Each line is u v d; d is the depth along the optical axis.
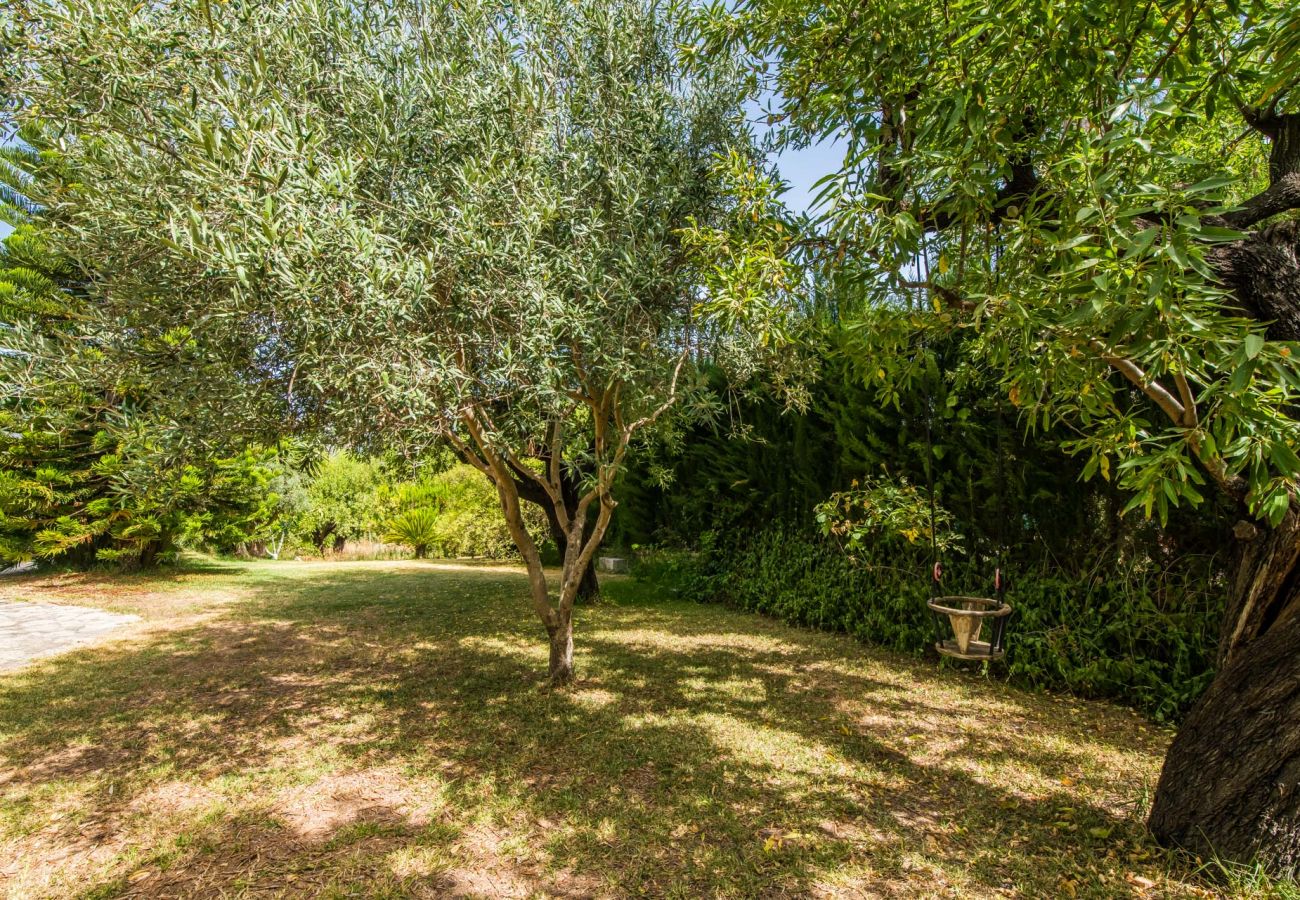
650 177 3.97
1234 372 1.52
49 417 3.50
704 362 5.16
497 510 14.56
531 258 3.11
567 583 4.86
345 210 2.57
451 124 3.39
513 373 3.11
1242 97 2.68
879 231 2.32
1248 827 2.51
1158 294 1.55
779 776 3.40
